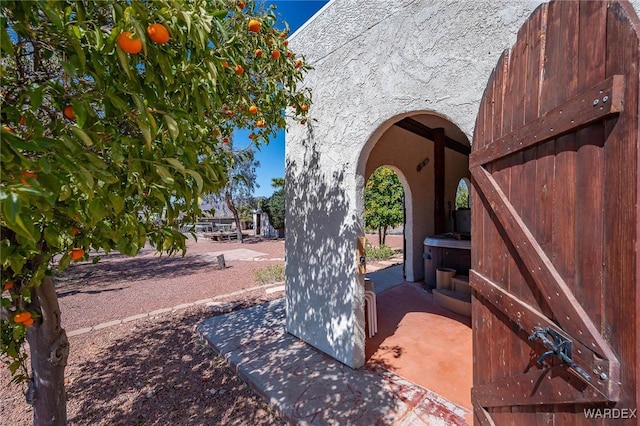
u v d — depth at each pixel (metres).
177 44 1.41
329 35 3.49
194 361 3.60
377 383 2.93
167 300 6.23
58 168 1.00
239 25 2.31
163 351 3.88
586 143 1.08
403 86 2.71
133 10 1.08
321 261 3.63
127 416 2.64
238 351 3.67
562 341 1.16
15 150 0.84
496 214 1.68
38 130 1.08
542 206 1.31
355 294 3.20
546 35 1.30
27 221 0.85
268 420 2.57
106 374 3.33
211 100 1.75
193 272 9.34
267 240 20.41
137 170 1.20
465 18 2.28
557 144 1.23
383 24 2.88
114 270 9.75
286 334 4.18
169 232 1.52
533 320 1.34
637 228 0.87
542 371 1.33
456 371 3.13
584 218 1.08
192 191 1.48
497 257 1.69
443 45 2.41
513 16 2.04
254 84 2.85
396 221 11.64
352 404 2.61
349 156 3.25
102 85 1.14
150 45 1.16
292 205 4.17
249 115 2.90
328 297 3.53
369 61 3.02
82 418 2.62
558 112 1.19
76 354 3.82
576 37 1.12
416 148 6.80
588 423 1.07
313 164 3.76
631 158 0.88
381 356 3.47
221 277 8.54
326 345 3.55
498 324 1.71
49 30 1.08
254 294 6.54
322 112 3.61
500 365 1.69
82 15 1.04
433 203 7.30
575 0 1.13
